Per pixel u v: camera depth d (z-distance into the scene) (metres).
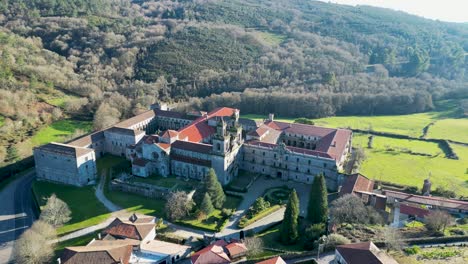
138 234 110.19
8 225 127.56
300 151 151.62
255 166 161.50
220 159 145.00
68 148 150.00
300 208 131.25
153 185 144.62
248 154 161.38
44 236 111.81
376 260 80.69
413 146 197.00
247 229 119.12
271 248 106.00
